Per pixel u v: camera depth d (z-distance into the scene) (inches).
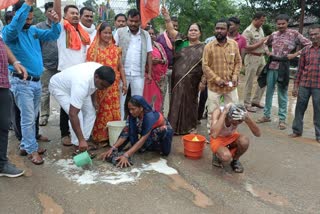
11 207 117.0
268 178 146.3
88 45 179.3
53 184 133.5
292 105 297.4
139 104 147.7
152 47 204.7
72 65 172.4
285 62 219.5
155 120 152.4
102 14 400.5
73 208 117.0
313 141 199.6
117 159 152.5
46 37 152.1
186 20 565.9
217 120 145.9
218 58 179.6
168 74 235.5
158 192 129.6
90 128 162.1
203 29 571.8
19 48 140.2
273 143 193.0
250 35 262.4
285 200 127.3
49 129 203.9
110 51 170.1
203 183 138.4
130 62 184.2
